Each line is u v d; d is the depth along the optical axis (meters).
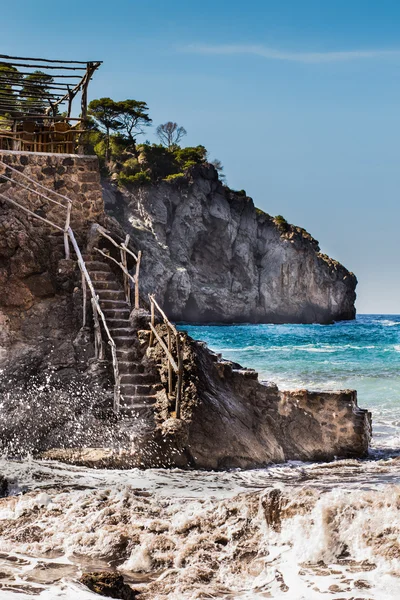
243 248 136.50
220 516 8.45
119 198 126.00
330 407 14.70
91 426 13.09
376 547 7.35
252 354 39.88
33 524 9.09
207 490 10.72
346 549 7.50
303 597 6.61
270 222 142.62
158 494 10.34
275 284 138.00
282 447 14.36
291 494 8.25
